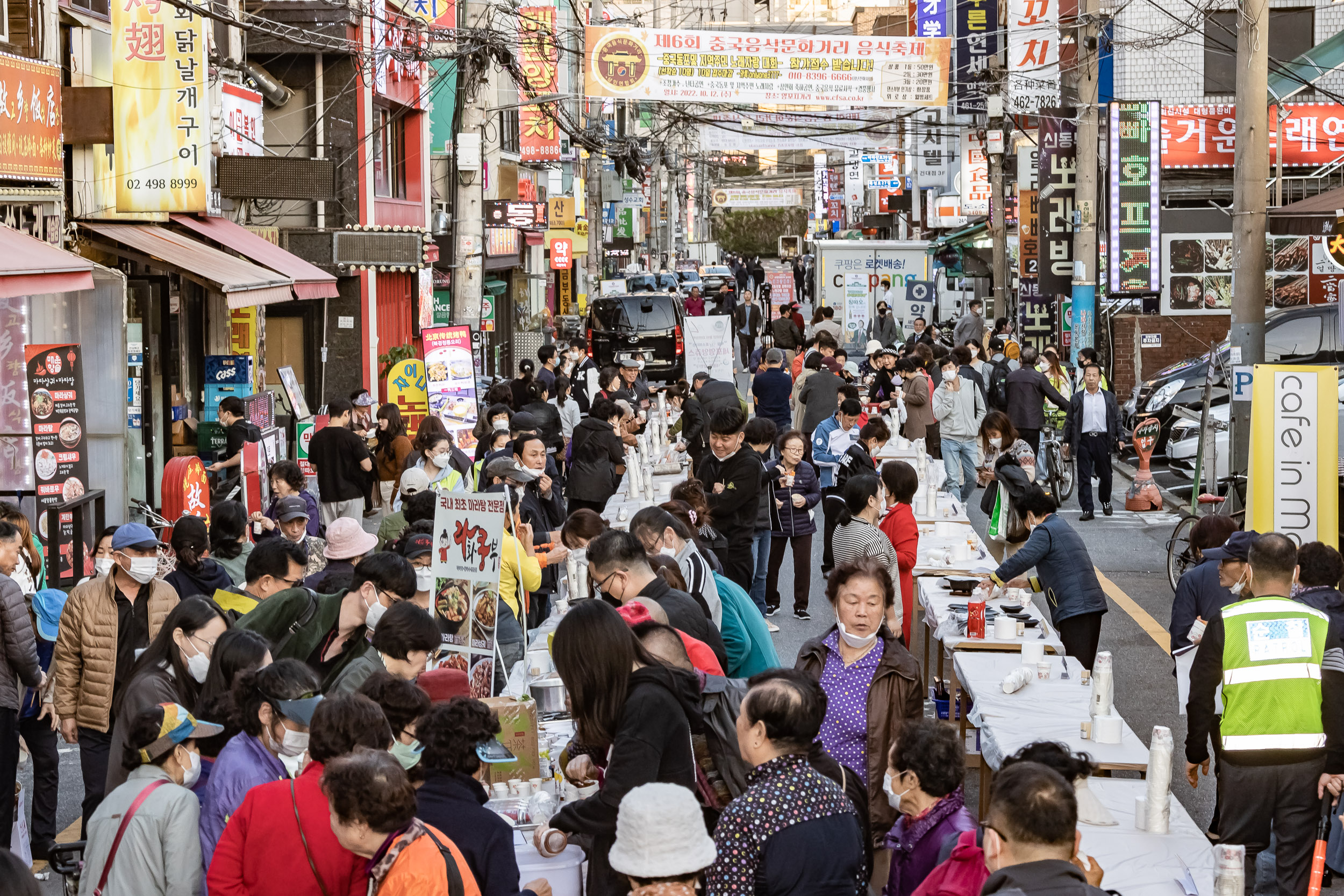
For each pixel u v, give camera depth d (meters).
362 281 26.48
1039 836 3.94
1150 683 11.86
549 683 7.82
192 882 5.11
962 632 9.52
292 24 25.73
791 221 149.88
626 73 26.59
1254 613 6.79
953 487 19.33
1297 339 22.61
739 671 8.12
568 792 6.45
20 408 13.53
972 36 33.53
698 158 82.69
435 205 33.00
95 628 7.95
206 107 15.49
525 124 40.69
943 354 25.30
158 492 18.48
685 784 5.34
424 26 22.17
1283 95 32.03
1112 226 25.55
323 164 20.22
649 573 6.97
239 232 20.47
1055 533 9.68
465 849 4.90
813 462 16.78
